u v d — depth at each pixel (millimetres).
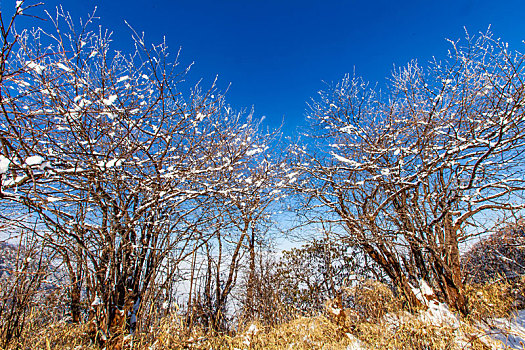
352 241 7891
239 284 9047
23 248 4355
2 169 2744
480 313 5086
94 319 4316
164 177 4379
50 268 4723
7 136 2953
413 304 5770
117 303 4324
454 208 6668
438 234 6020
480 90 5438
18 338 4027
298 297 9344
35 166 2977
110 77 4137
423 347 4086
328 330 5340
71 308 5738
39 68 3025
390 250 7152
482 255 6762
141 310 4324
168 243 4875
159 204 4609
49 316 5125
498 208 5496
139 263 4855
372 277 9508
